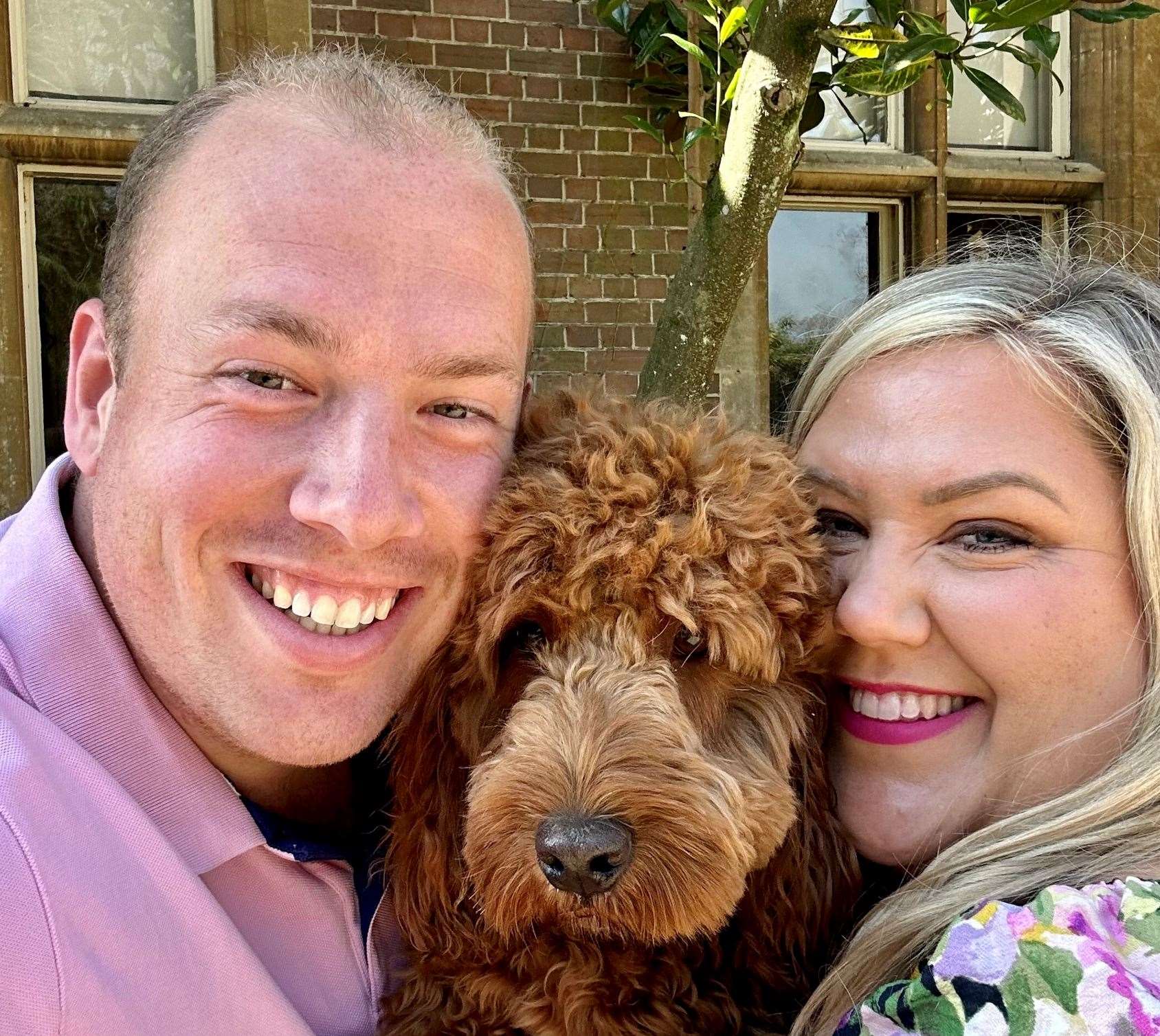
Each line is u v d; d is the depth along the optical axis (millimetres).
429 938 436
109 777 374
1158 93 1396
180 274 383
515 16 1256
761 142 717
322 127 387
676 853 388
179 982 354
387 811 473
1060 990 312
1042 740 406
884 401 434
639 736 403
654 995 428
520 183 1102
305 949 414
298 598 390
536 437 467
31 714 376
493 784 403
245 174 380
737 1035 434
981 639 406
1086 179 1408
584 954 425
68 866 347
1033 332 417
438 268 392
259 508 381
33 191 1189
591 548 421
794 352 1442
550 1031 420
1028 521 402
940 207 1156
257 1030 367
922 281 468
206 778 401
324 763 401
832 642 445
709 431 468
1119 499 402
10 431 1153
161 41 1219
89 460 421
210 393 379
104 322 419
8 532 449
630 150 1302
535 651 443
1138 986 306
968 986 325
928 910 379
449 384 401
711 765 411
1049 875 368
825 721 468
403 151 393
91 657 394
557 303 1288
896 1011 340
